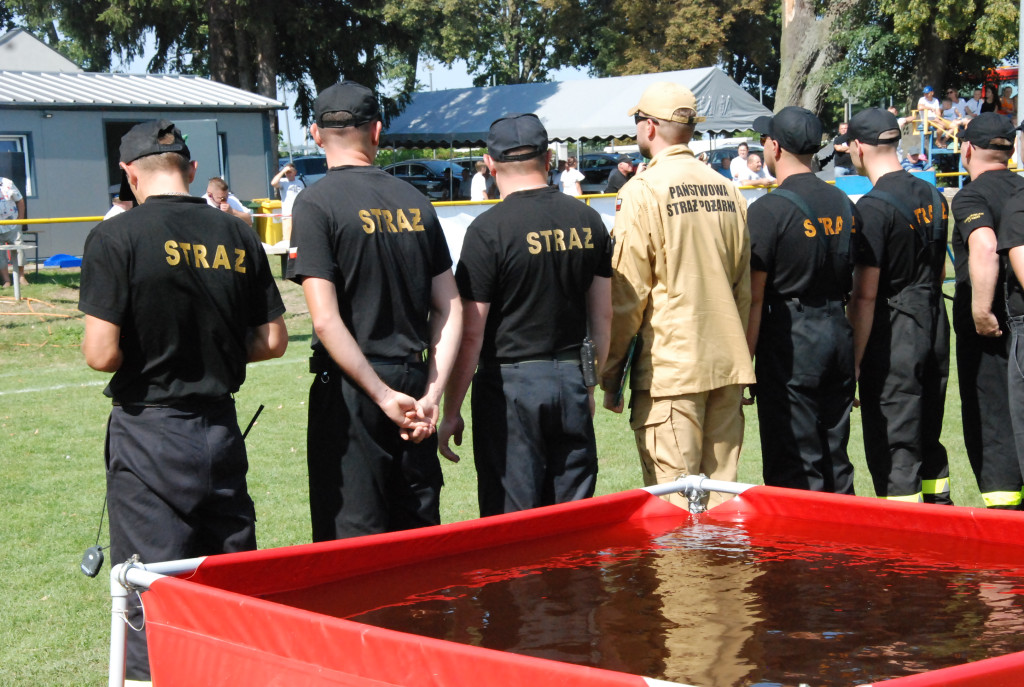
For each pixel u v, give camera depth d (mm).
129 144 3113
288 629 1969
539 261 3512
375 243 3227
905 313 4578
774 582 2625
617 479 6035
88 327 2936
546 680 1690
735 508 3266
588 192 27578
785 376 4195
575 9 49344
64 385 9430
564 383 3594
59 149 18609
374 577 2643
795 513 3139
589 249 3609
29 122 18172
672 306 3881
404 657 1825
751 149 25859
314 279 3152
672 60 44812
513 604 2486
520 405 3568
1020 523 2719
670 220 3834
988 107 21359
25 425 7730
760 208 4168
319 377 3322
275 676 1973
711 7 44906
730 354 3936
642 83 26469
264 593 2471
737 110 25172
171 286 2959
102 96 19438
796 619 2359
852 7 26516
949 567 2746
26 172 18250
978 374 4793
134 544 3008
